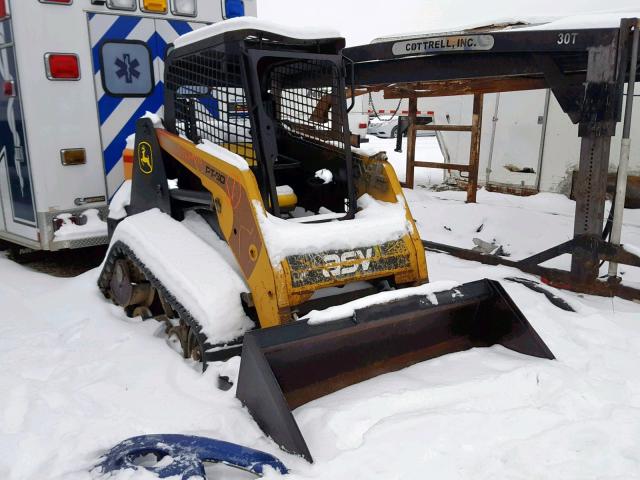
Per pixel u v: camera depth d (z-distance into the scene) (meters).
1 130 5.15
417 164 8.63
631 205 7.40
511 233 6.08
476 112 7.47
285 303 2.79
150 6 5.21
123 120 5.23
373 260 3.06
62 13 4.75
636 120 7.20
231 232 3.09
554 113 8.12
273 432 2.37
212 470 2.25
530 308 3.80
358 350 2.81
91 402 2.71
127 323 3.79
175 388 2.84
